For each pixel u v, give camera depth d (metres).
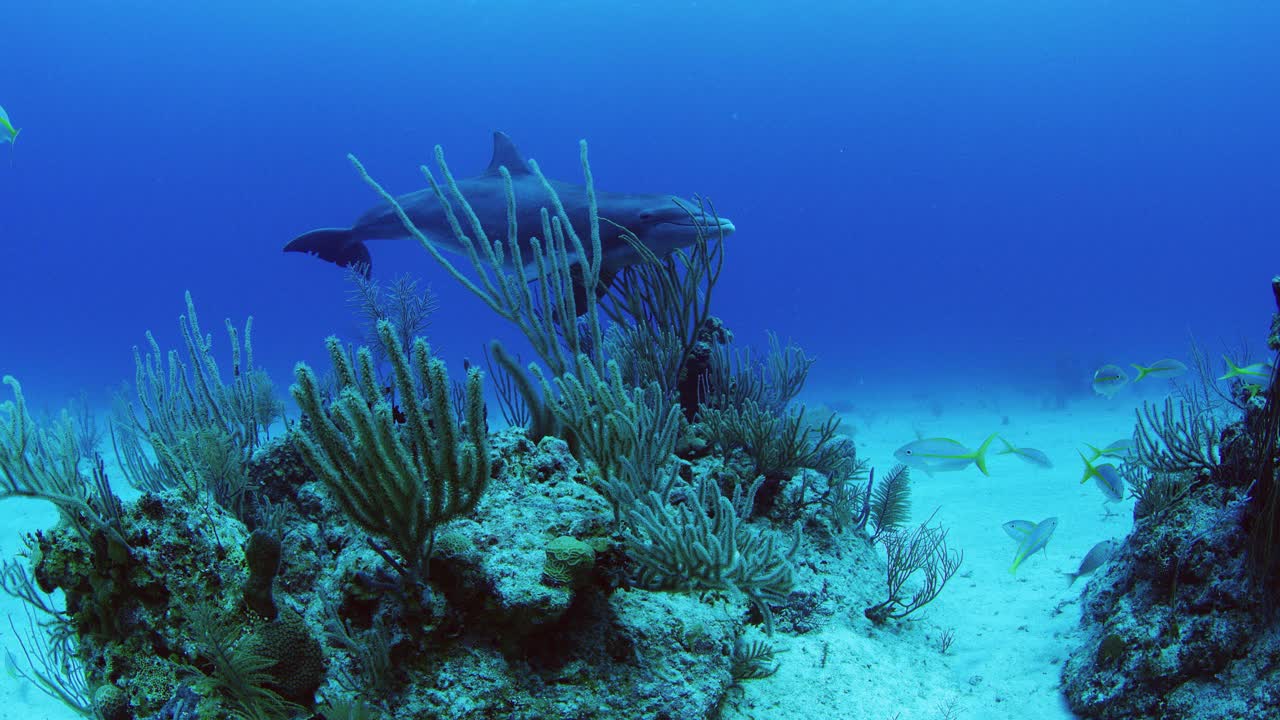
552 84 118.25
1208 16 96.31
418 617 2.93
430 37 106.69
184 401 5.15
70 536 3.39
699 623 3.33
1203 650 3.26
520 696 2.90
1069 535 6.88
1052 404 20.48
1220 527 3.51
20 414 3.34
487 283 4.73
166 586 3.28
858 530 5.91
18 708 4.61
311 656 3.08
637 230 5.81
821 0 100.38
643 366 5.89
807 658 3.99
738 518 3.89
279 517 4.15
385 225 7.67
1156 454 4.99
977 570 6.05
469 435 2.87
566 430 4.51
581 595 3.21
